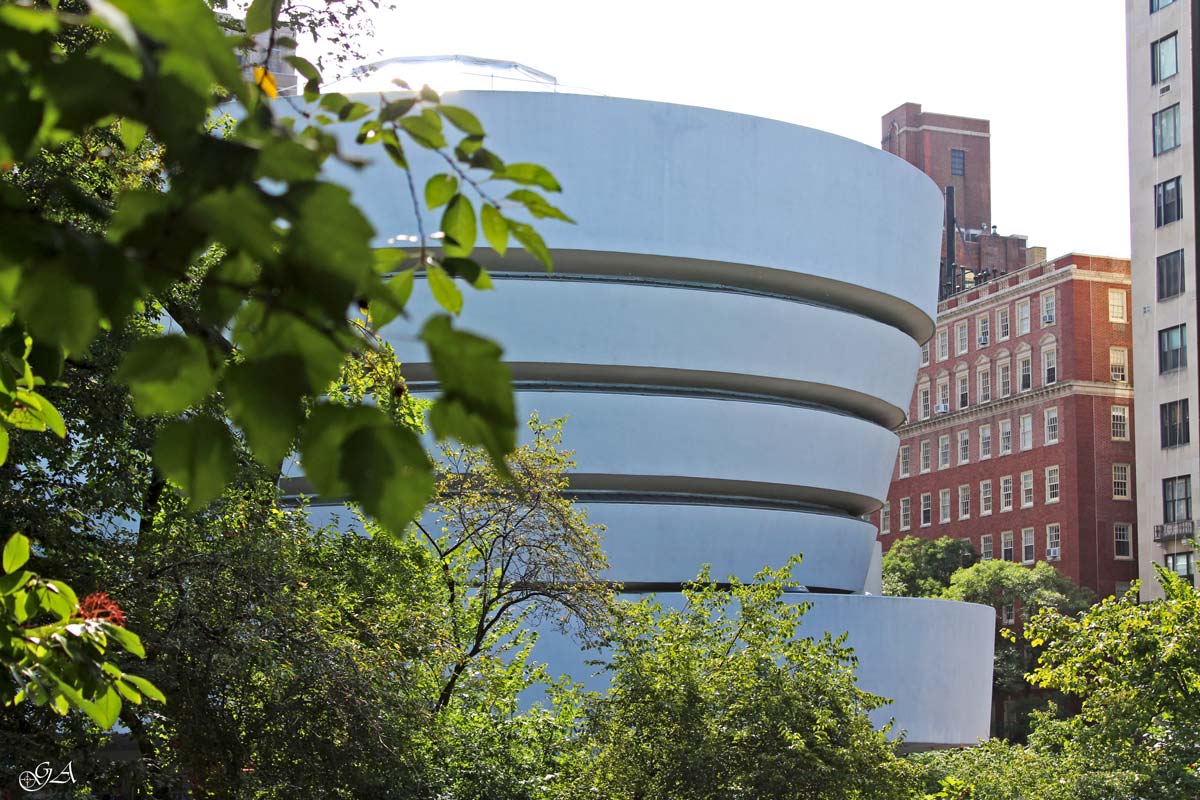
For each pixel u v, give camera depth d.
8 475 14.05
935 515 101.19
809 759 22.25
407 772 17.92
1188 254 74.62
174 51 1.65
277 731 16.27
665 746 22.84
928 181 52.34
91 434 14.67
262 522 17.11
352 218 1.81
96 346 13.34
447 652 21.98
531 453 27.28
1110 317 89.62
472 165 2.73
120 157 7.38
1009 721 81.38
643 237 44.19
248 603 16.08
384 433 2.05
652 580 44.69
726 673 24.17
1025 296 93.69
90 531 15.66
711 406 45.44
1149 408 76.69
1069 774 23.97
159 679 14.35
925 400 104.00
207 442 2.14
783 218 46.25
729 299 45.47
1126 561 86.62
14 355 4.12
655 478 45.19
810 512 48.34
